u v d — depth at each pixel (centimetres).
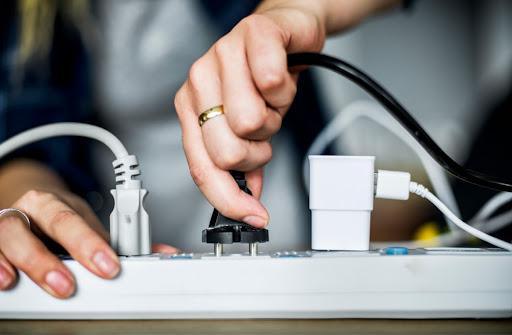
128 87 127
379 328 44
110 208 123
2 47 128
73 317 47
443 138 136
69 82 128
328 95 125
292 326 45
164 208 125
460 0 135
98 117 127
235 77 53
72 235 48
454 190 118
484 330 43
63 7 128
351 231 51
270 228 123
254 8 126
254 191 61
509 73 135
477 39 136
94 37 128
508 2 138
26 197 55
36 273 46
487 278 45
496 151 131
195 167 57
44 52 128
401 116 54
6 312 47
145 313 46
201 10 127
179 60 127
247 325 45
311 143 124
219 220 53
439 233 120
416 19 134
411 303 45
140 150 126
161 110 127
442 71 136
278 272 45
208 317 47
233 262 46
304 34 69
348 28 112
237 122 53
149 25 127
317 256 46
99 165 123
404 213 121
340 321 46
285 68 52
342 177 51
